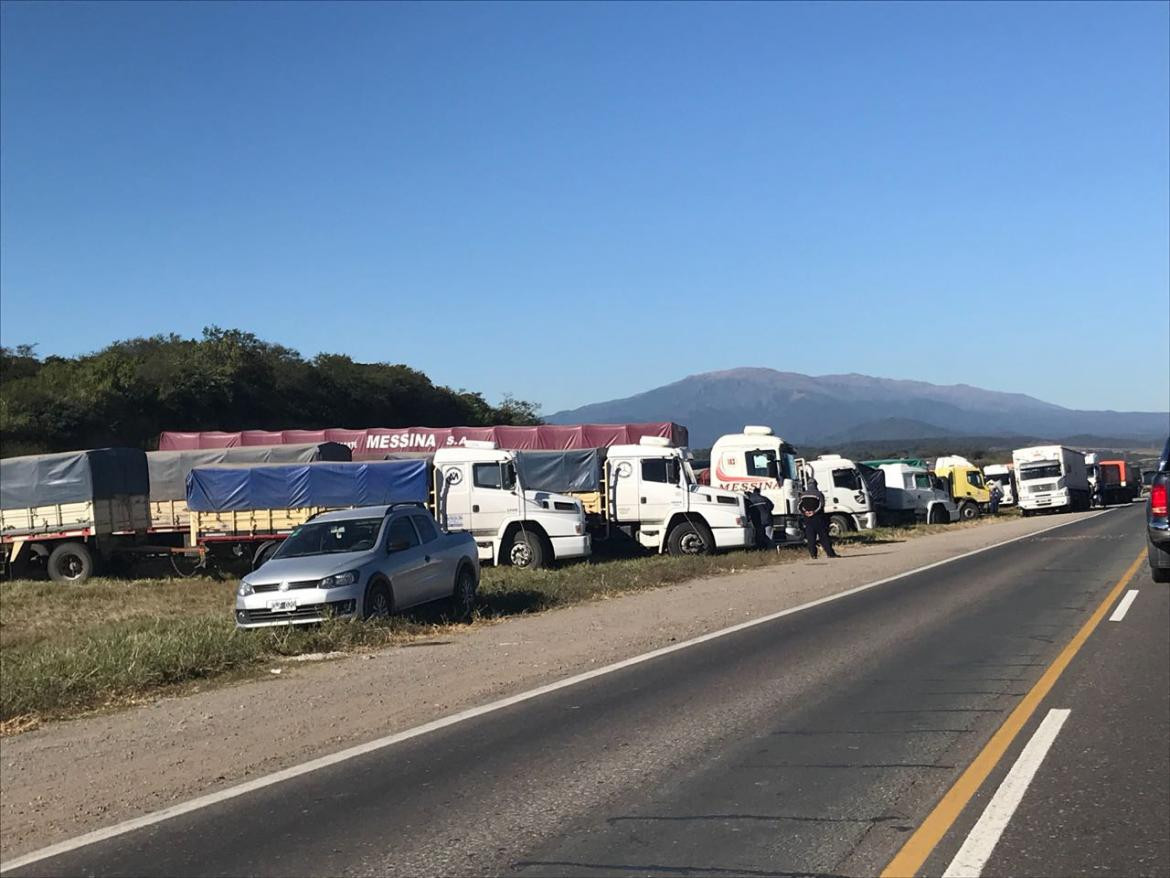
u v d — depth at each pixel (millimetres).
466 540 17312
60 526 26438
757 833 5789
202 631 13945
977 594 16734
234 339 63062
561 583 19922
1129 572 19094
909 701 8984
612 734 8242
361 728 8938
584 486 27500
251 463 28828
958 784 6566
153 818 6680
